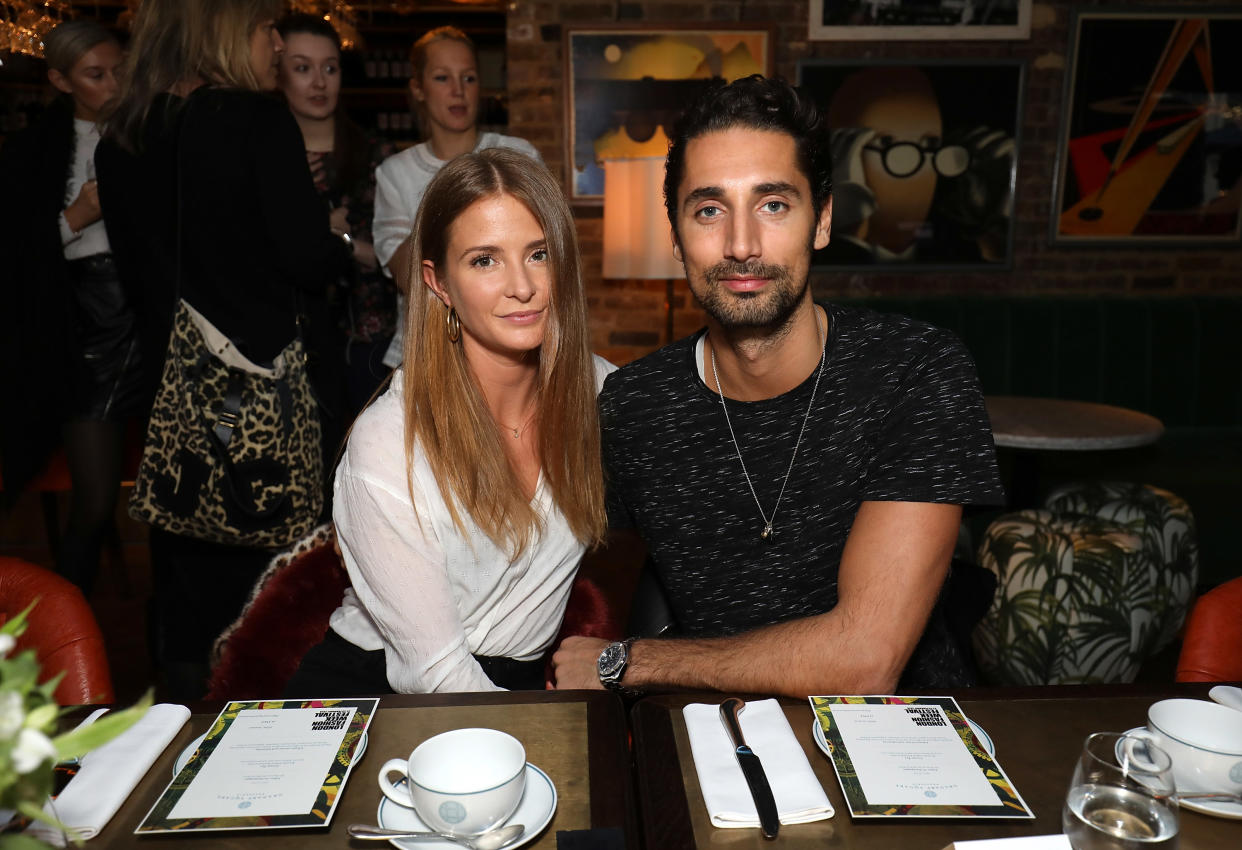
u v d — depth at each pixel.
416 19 5.62
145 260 2.05
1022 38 4.37
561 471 1.42
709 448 1.40
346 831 0.83
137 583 3.50
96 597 3.36
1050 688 1.08
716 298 1.30
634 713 1.05
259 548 2.12
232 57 2.02
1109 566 2.39
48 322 2.48
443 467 1.32
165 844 0.82
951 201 4.51
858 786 0.88
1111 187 4.51
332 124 2.99
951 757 0.92
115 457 2.58
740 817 0.83
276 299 2.10
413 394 1.33
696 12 4.37
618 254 3.61
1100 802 0.75
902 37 4.38
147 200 2.02
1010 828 0.82
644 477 1.45
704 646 1.25
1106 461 3.63
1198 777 0.86
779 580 1.40
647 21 4.34
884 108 4.42
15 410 2.59
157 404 1.96
